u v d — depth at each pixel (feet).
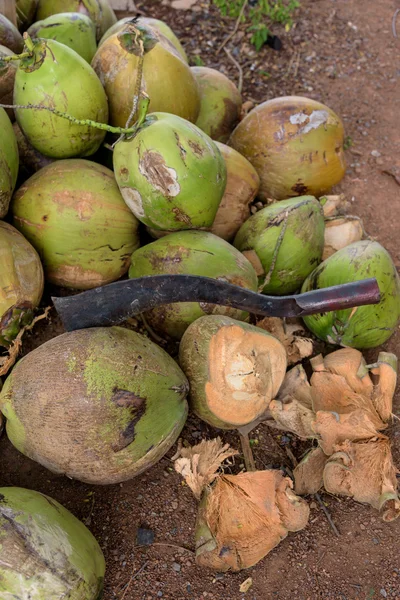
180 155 7.59
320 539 7.43
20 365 7.00
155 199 7.80
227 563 6.86
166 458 8.02
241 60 14.44
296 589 7.06
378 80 14.14
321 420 7.43
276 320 8.87
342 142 10.30
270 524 7.05
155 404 6.77
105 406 6.47
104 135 9.12
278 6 15.48
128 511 7.58
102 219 8.32
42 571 5.96
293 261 8.82
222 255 8.01
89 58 10.17
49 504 6.61
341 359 8.20
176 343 8.86
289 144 9.83
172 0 15.90
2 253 7.56
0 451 8.04
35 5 11.43
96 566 6.43
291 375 8.11
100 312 7.05
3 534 6.02
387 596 7.02
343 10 15.99
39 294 8.11
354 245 8.62
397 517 7.58
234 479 7.22
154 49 8.86
